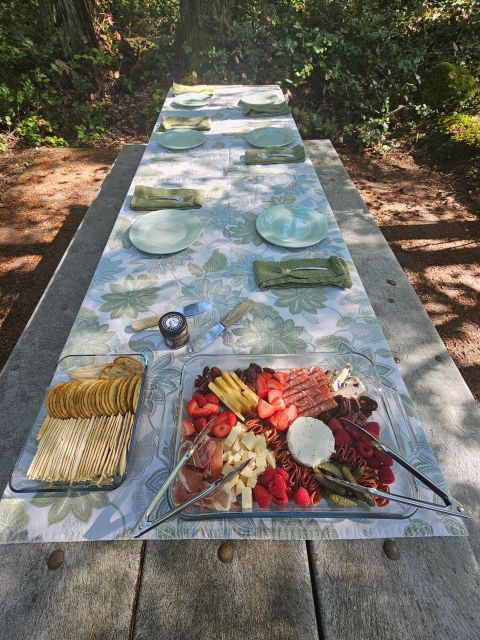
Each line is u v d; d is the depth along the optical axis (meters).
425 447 1.17
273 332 1.49
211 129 2.94
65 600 1.01
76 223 3.92
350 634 0.96
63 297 2.44
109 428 1.16
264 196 2.22
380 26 5.41
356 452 1.10
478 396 2.60
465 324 3.05
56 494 1.08
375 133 5.07
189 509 1.03
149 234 1.93
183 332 1.40
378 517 1.02
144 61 5.80
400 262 3.55
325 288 1.66
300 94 5.45
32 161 4.82
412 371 1.96
